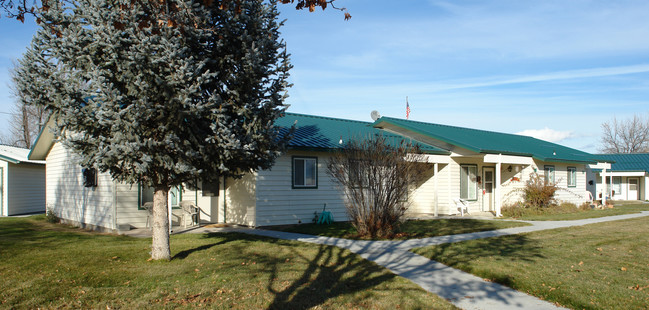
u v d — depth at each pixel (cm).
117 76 745
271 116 854
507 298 671
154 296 638
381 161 1248
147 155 725
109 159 723
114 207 1361
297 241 1130
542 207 2053
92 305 600
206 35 769
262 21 847
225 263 842
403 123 2111
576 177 2636
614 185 3731
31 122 3519
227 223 1556
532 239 1208
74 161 780
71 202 1650
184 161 772
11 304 595
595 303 639
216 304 610
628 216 1948
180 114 726
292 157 1523
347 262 890
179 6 715
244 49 820
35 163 2134
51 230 1447
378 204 1252
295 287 698
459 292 699
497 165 1894
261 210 1431
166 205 875
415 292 691
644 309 615
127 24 710
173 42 729
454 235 1280
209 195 1564
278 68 880
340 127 1981
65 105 722
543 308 628
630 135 5841
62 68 754
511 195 2188
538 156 2150
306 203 1552
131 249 975
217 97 764
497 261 902
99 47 727
